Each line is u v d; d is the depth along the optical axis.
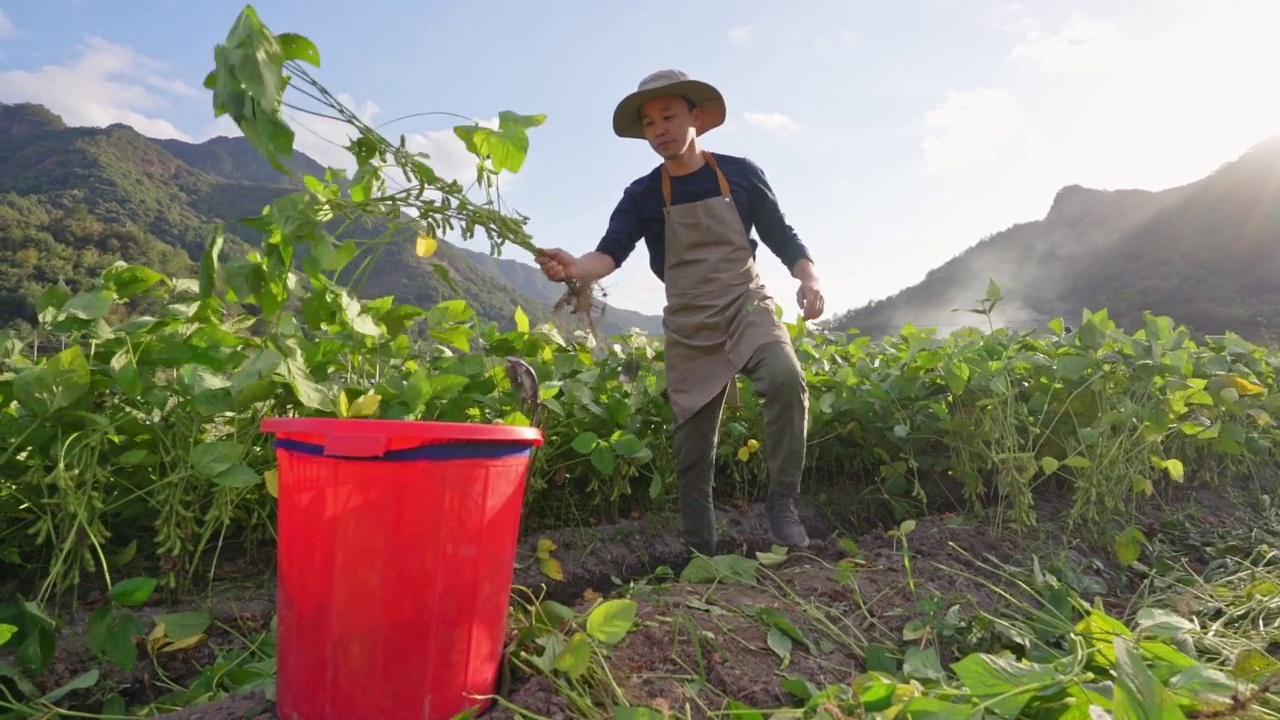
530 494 3.61
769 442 3.00
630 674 1.87
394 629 1.49
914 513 4.40
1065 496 4.46
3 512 2.70
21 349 2.84
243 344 3.04
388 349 3.30
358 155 2.27
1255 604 2.44
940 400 4.31
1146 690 1.27
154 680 2.36
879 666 2.11
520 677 1.83
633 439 3.47
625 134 3.15
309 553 1.52
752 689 1.90
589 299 2.67
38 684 2.21
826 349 5.15
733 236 3.02
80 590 2.83
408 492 1.48
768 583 2.71
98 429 2.56
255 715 1.72
